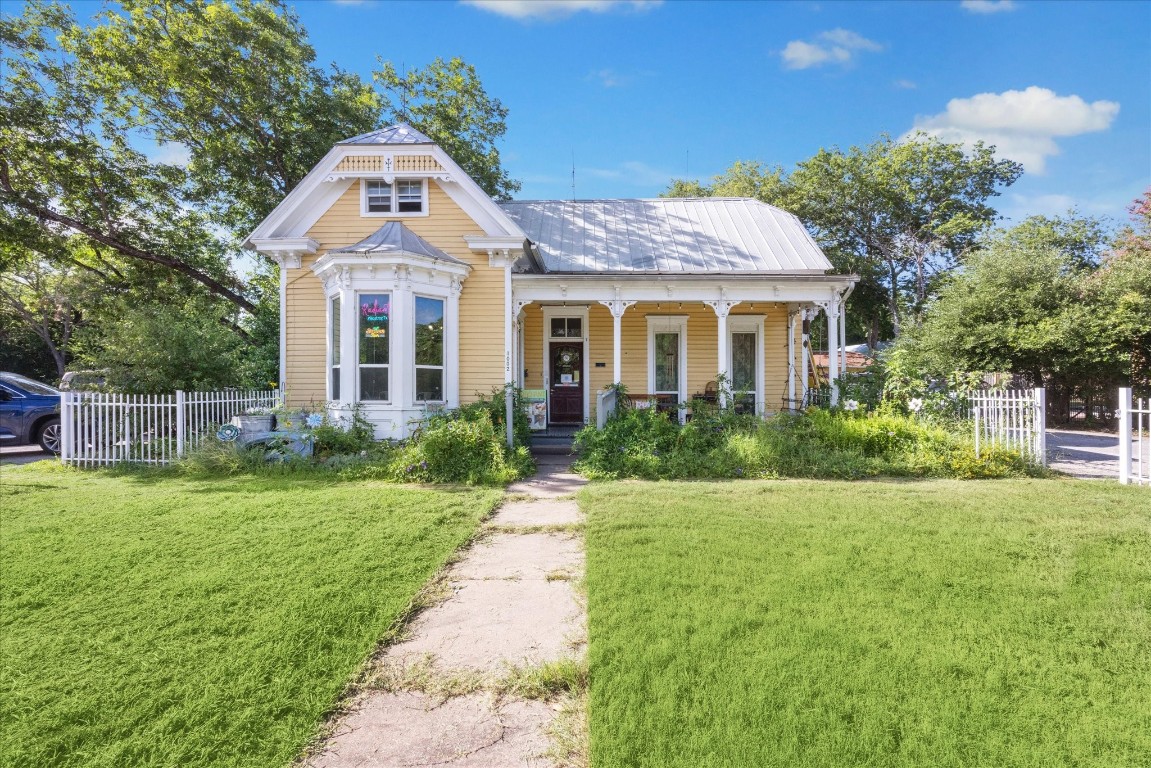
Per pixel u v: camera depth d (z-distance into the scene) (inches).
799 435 397.7
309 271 486.9
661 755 95.1
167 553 201.3
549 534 237.1
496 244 476.7
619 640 134.0
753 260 579.5
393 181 490.3
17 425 488.1
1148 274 620.7
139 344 448.8
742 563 186.1
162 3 644.7
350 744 102.8
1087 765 92.3
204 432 417.1
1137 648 129.6
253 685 117.7
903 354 454.0
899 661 123.3
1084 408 675.4
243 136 724.7
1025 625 140.6
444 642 141.6
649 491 306.3
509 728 107.2
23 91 620.1
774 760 93.4
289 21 714.2
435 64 869.2
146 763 95.7
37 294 1098.7
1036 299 648.4
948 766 92.2
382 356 429.1
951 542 208.4
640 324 620.1
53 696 113.7
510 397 446.3
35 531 229.3
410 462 355.6
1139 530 223.3
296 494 304.2
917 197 1259.8
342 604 157.2
